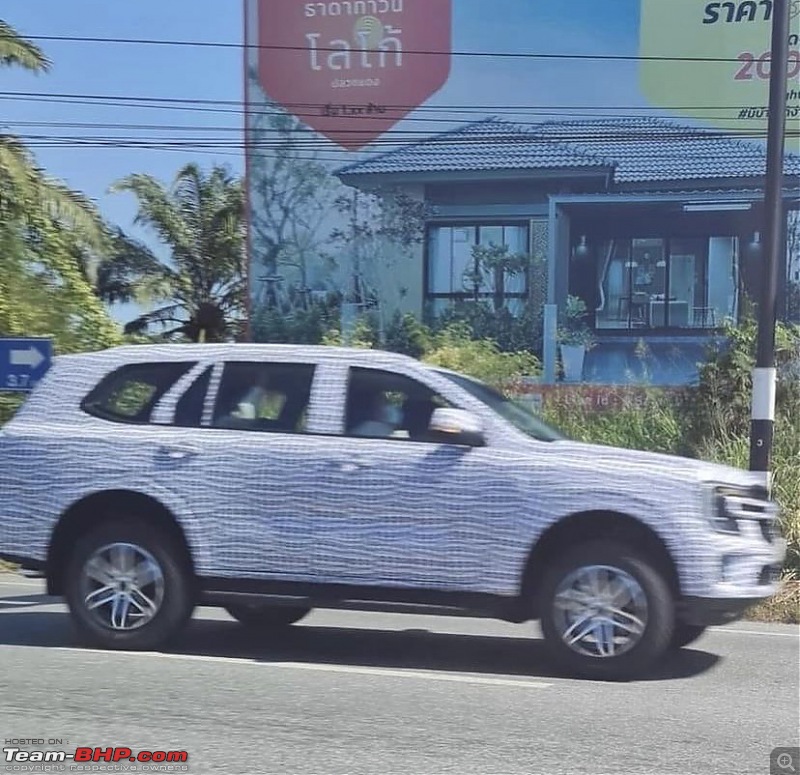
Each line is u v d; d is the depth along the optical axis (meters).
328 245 24.91
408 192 24.52
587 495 7.04
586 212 23.67
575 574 7.16
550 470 7.12
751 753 5.68
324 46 24.77
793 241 22.56
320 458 7.42
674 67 23.17
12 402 15.12
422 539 7.24
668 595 7.04
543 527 7.08
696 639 8.21
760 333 11.16
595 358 23.59
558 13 23.64
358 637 8.79
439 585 7.22
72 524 7.90
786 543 11.24
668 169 23.27
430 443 7.36
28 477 7.88
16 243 17.39
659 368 23.23
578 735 5.95
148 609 7.76
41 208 18.67
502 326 24.06
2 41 18.55
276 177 25.09
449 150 24.30
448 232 24.39
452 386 7.55
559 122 23.77
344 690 6.89
